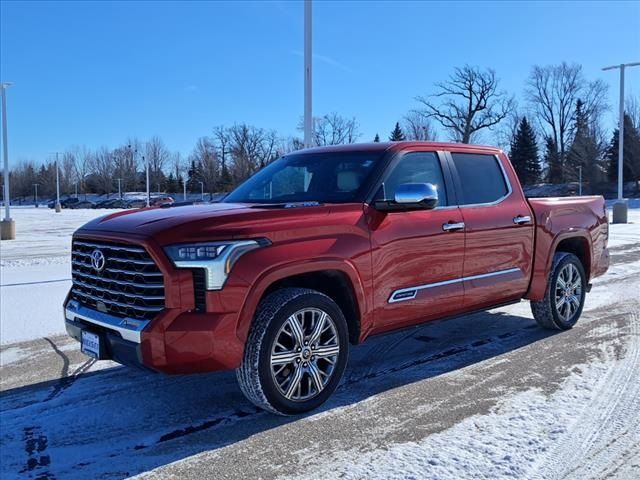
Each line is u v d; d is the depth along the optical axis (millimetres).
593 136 77250
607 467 3338
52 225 33969
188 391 4730
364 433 3832
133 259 3777
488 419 4008
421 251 4738
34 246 19016
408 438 3740
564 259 6234
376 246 4402
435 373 5020
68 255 15789
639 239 17328
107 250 3990
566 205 6348
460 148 5469
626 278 9867
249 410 4297
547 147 83875
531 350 5641
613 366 5082
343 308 4496
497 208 5488
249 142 100875
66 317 4473
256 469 3393
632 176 73625
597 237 6777
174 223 3764
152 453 3631
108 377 5109
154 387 4840
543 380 4762
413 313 4746
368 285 4355
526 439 3689
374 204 4543
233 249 3717
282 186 5141
